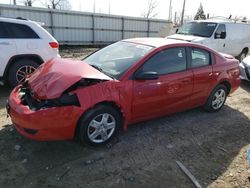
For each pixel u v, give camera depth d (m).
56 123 3.13
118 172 3.13
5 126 4.11
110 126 3.64
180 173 3.17
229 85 5.20
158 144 3.82
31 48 6.07
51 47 6.37
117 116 3.65
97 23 19.45
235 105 5.77
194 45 4.50
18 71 6.05
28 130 3.15
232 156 3.62
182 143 3.89
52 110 3.08
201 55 4.61
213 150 3.75
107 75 3.69
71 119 3.20
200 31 10.35
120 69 3.76
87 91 3.30
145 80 3.74
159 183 2.98
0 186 2.80
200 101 4.77
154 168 3.24
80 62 3.84
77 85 3.31
